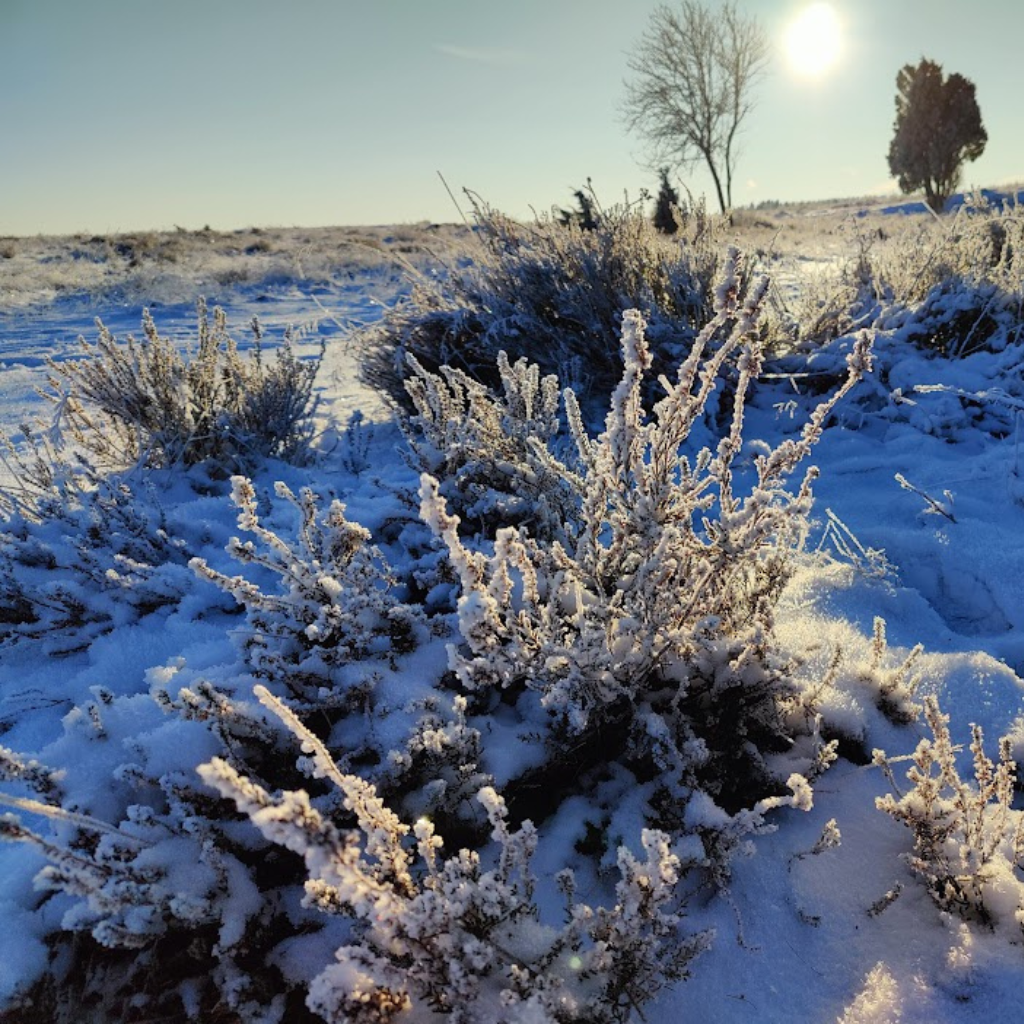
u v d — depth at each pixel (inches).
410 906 48.2
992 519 127.3
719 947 61.3
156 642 99.9
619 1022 53.7
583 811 71.1
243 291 596.7
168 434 159.3
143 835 59.1
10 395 259.1
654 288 207.5
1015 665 94.1
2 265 839.1
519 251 210.2
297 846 39.5
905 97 1270.9
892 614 102.4
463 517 113.6
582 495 88.0
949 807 64.4
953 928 60.6
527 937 53.8
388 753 67.4
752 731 78.7
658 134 1483.8
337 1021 49.8
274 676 72.7
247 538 123.3
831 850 68.2
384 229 1423.5
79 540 112.0
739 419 64.7
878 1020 55.2
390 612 79.0
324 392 252.4
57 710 90.5
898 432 171.6
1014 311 200.5
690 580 75.3
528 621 65.1
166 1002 57.4
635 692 73.2
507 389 112.6
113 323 452.4
